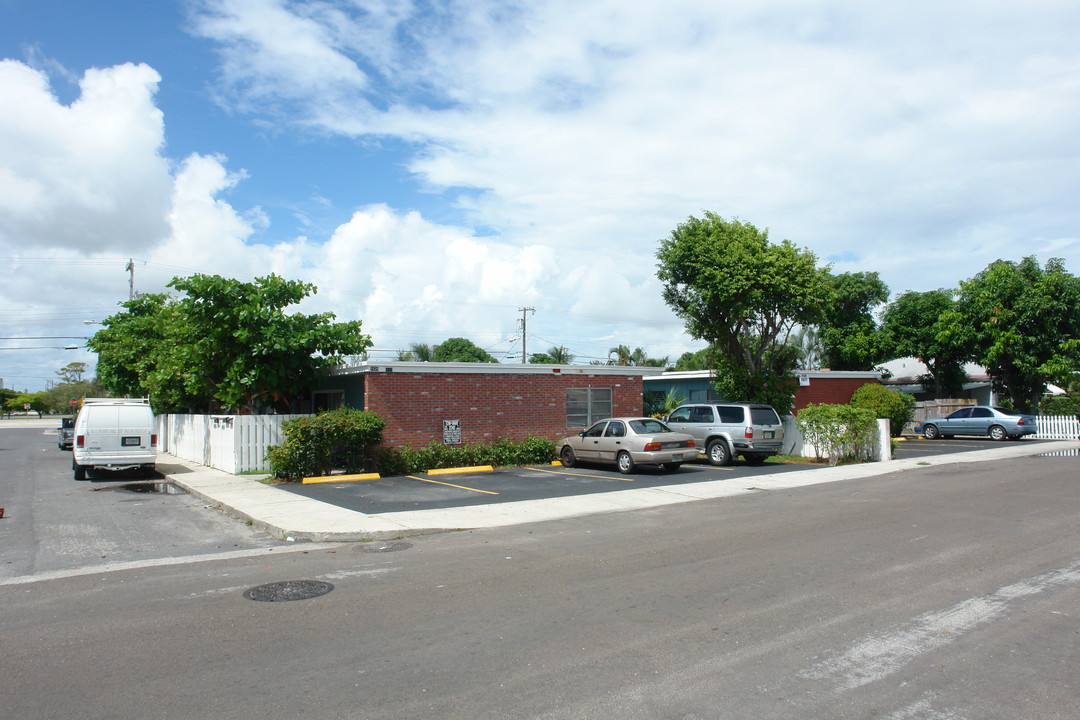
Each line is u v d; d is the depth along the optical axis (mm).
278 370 19734
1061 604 6422
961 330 32969
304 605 6812
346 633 5953
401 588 7352
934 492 13680
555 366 21781
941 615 6168
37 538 10859
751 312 23891
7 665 5371
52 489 17750
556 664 5176
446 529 10719
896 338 37938
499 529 10703
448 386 20047
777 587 7117
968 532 9680
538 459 20609
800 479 16406
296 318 20344
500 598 6887
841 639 5613
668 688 4727
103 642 5859
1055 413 31531
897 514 11250
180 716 4430
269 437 19594
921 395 40812
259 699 4660
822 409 20688
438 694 4684
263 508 12977
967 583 7141
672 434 18219
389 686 4832
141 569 8641
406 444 19281
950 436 31250
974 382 40406
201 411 30156
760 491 14594
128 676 5102
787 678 4871
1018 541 9039
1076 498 12508
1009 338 30859
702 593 6945
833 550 8734
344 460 18312
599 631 5883
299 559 9000
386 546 9672
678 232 24797
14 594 7516
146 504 14688
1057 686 4703
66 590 7645
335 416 17734
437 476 18109
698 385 31969
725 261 22984
